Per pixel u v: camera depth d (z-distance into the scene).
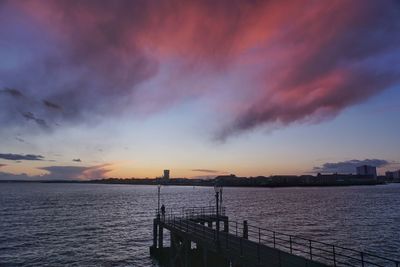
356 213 97.62
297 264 20.72
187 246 31.98
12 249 50.69
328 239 56.50
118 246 53.34
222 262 31.23
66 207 124.81
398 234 60.69
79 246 53.19
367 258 42.56
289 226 72.44
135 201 165.00
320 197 189.88
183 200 174.88
